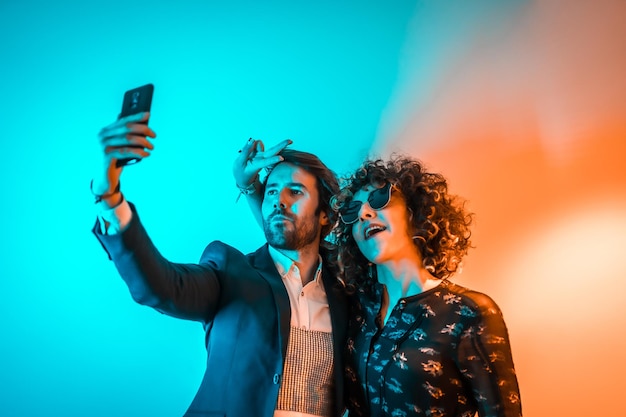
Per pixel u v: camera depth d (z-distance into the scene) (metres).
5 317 3.23
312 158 2.71
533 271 3.27
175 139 3.46
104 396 3.15
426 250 2.43
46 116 3.48
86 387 3.15
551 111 3.43
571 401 3.10
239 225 3.33
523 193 3.35
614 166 3.33
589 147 3.37
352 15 3.57
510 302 3.24
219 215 3.35
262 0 3.59
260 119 3.47
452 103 3.46
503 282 3.27
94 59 3.55
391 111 3.47
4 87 3.51
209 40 3.56
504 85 3.47
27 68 3.54
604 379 3.10
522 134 3.41
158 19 3.58
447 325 2.30
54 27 3.57
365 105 3.47
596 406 3.08
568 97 3.44
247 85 3.52
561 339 3.17
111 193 2.07
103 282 3.27
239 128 3.46
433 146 3.42
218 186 3.39
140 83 3.52
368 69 3.52
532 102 3.44
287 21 3.58
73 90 3.52
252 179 2.69
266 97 3.50
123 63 3.54
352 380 2.43
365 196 2.50
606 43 3.47
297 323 2.46
